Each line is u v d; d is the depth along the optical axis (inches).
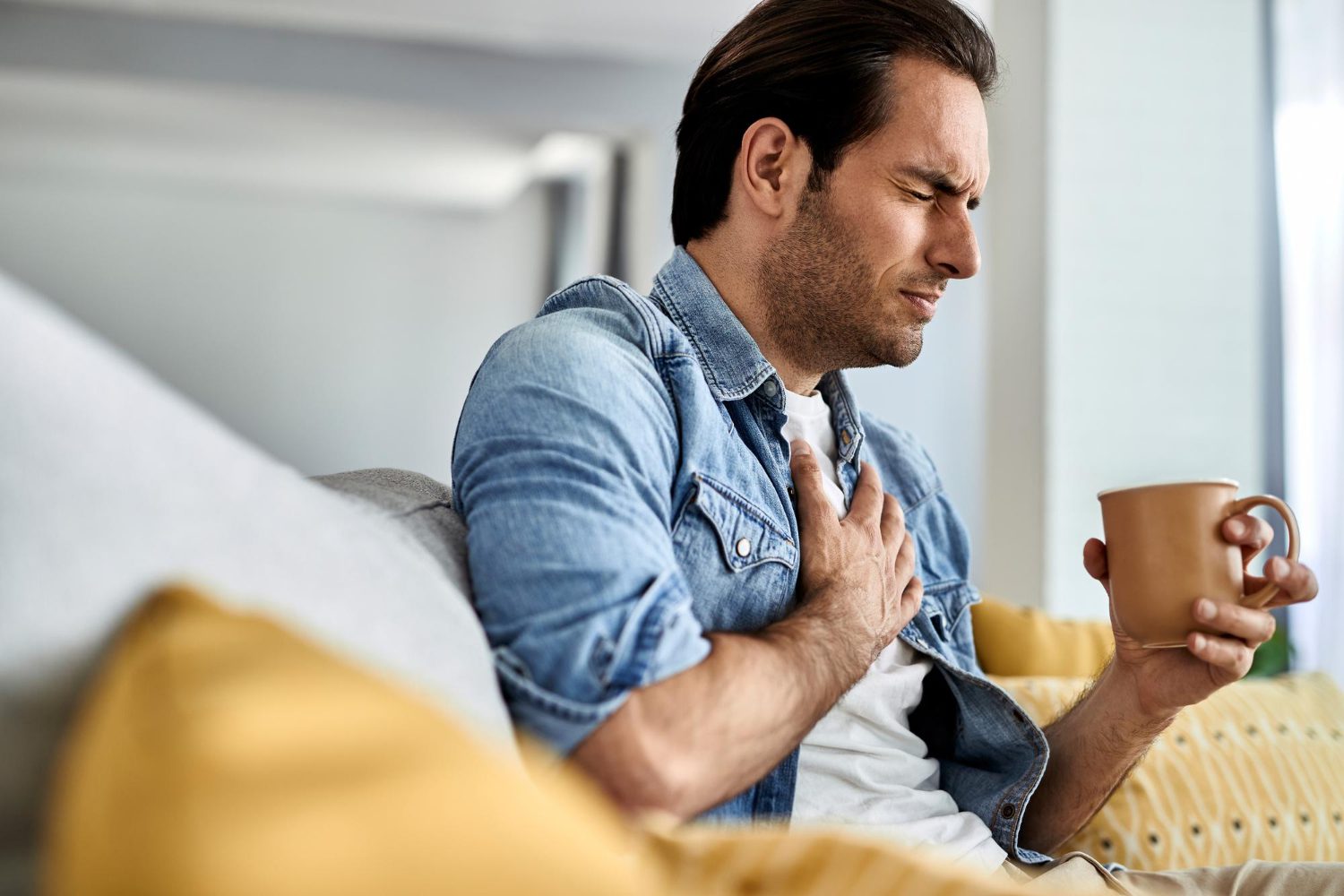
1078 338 150.6
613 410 36.7
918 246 47.6
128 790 14.4
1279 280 156.8
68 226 258.8
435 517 34.5
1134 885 44.7
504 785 16.0
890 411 196.7
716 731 31.7
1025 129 153.4
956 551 55.5
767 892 20.2
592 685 30.2
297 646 17.1
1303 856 56.2
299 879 13.5
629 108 206.1
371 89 198.2
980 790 48.9
